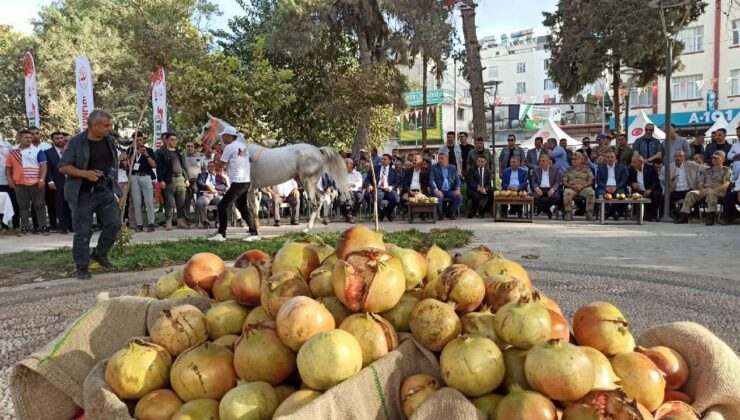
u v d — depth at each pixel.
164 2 28.61
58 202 11.92
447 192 13.96
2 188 12.28
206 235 11.07
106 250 7.05
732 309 4.64
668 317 4.45
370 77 14.84
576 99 50.44
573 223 12.38
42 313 5.07
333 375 1.77
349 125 24.53
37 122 14.48
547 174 13.85
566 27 22.56
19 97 33.06
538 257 7.45
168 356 2.09
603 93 37.00
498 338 1.97
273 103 14.33
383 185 14.48
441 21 21.77
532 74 57.03
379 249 2.15
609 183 13.01
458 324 1.99
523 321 1.90
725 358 2.17
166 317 2.16
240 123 13.99
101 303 2.48
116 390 1.99
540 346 1.80
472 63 18.45
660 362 2.18
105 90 30.92
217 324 2.24
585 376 1.71
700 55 33.38
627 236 9.64
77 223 6.50
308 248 2.42
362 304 2.01
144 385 1.98
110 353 2.39
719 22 32.50
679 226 11.34
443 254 2.60
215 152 10.38
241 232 11.55
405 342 1.98
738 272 6.21
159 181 12.51
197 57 13.95
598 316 2.12
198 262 2.72
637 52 20.23
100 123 6.29
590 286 5.64
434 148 42.81
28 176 11.58
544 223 12.48
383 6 21.67
